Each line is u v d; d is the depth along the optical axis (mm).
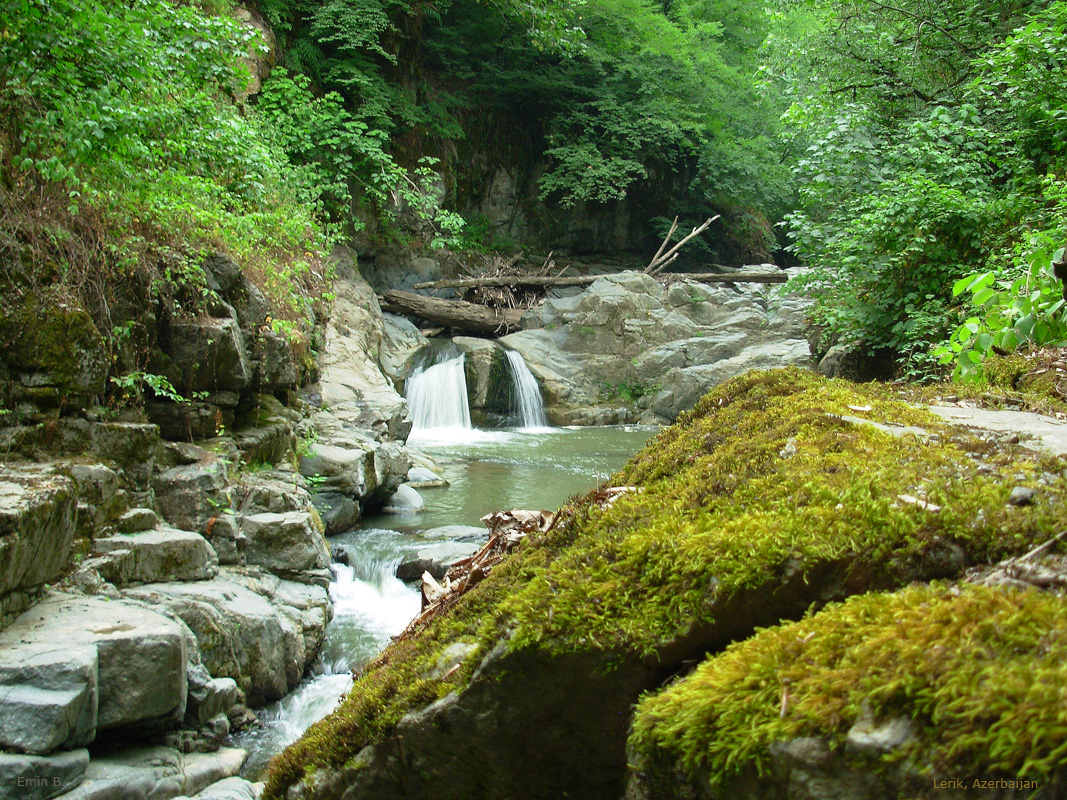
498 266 22781
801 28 14836
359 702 1704
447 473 11859
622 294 20062
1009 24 10609
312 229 10844
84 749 3326
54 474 4172
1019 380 4305
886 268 8305
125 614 3855
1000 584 1006
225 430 6410
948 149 8469
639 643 1212
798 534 1183
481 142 23594
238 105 12102
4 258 4508
